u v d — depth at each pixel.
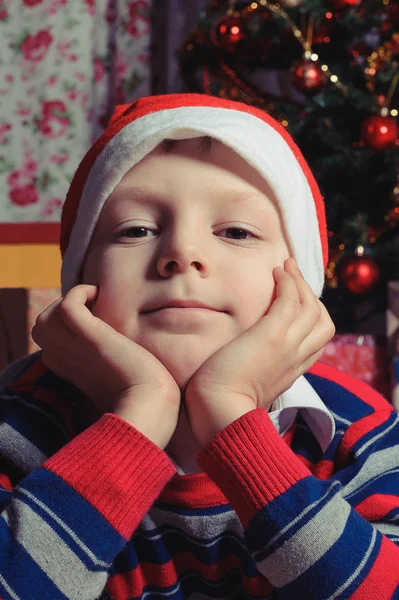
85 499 0.52
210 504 0.62
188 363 0.59
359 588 0.51
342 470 0.66
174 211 0.61
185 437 0.63
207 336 0.59
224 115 0.71
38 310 1.26
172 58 2.40
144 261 0.61
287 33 1.89
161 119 0.70
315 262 0.79
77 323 0.62
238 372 0.58
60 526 0.51
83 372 0.64
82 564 0.51
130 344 0.60
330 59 1.98
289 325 0.62
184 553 0.64
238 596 0.65
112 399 0.61
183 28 2.40
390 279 2.11
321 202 0.85
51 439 0.68
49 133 2.63
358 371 1.56
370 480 0.67
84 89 2.63
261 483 0.54
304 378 0.74
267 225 0.64
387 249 2.05
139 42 2.49
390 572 0.53
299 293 0.65
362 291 1.89
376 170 2.00
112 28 2.62
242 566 0.63
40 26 2.64
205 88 2.00
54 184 2.62
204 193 0.61
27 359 0.83
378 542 0.55
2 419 0.69
